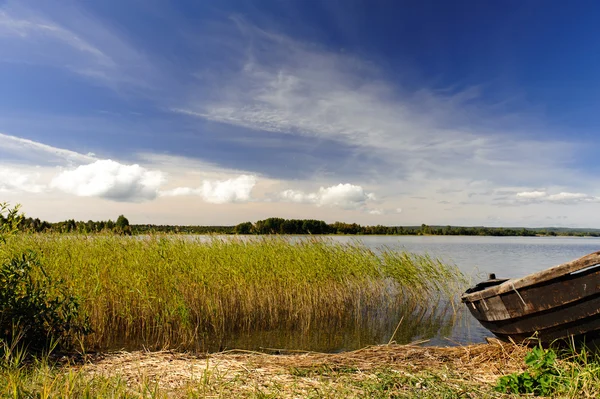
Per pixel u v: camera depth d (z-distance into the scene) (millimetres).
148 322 8703
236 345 8406
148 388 4324
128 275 9195
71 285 7945
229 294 10422
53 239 10133
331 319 11094
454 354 6066
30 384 4270
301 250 13055
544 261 30672
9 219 6512
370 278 13289
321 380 4730
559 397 4117
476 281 16906
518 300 5203
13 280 6371
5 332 6137
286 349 8102
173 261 10188
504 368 5258
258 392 4285
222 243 12562
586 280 4707
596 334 4867
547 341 5215
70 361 5742
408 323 10633
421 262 14570
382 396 4246
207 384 4590
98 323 8281
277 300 11062
